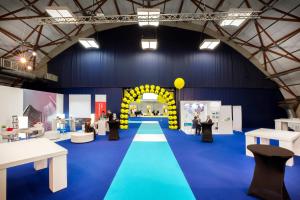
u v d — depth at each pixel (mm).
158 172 3896
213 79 11578
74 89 11719
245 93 11742
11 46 8945
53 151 3051
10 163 2527
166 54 11672
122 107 10859
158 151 5672
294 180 3488
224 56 11680
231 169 4086
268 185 2732
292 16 7336
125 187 3193
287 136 4539
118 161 4652
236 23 7371
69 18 6852
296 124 8828
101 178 3572
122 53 11672
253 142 5094
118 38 11734
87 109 11633
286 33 8328
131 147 6199
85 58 11648
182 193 2984
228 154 5340
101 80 11578
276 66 10516
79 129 11000
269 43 9547
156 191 3053
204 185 3281
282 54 9484
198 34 11719
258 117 11695
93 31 11633
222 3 8484
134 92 10828
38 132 8148
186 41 11719
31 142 3699
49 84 11562
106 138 7914
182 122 10508
